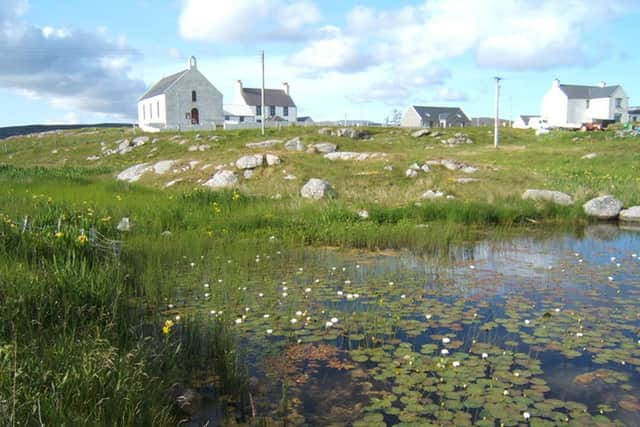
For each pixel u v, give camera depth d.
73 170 27.69
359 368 5.55
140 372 4.82
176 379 5.25
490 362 5.66
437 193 17.69
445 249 11.62
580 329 6.60
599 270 9.64
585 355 5.86
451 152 34.53
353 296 7.83
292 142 32.09
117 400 4.32
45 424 3.75
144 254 9.99
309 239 12.48
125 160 36.22
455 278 9.09
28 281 6.46
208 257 10.14
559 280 8.95
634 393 5.01
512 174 20.95
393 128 50.22
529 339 6.29
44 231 9.34
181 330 6.43
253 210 14.97
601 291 8.30
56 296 6.34
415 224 13.68
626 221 15.68
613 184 19.52
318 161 22.06
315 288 8.42
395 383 5.22
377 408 4.76
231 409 4.80
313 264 10.06
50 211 12.30
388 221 14.37
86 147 43.19
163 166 22.84
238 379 5.24
